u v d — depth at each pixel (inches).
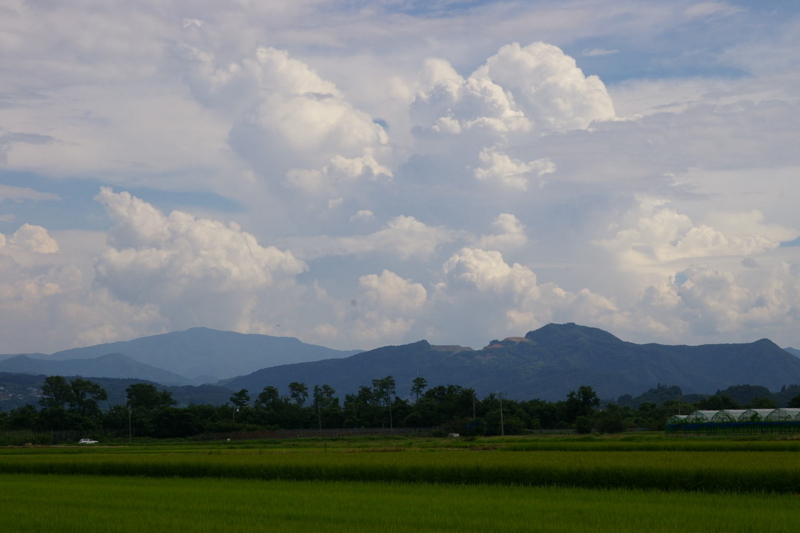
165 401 7824.8
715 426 4414.4
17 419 6333.7
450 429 6284.5
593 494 1512.1
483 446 3585.1
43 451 4018.2
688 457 2003.0
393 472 1844.2
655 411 6889.8
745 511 1269.7
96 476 2207.2
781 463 1704.0
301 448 3986.2
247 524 1218.6
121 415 6530.5
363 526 1179.3
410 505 1386.6
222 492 1656.0
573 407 6579.7
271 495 1579.7
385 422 7327.8
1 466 2367.1
